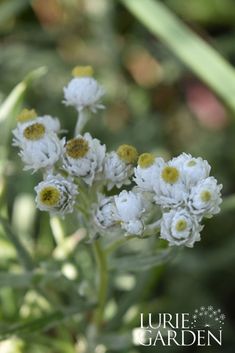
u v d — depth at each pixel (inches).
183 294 13.1
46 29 16.2
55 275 9.5
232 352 12.8
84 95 9.3
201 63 11.5
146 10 12.1
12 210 12.8
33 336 9.7
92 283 10.1
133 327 10.4
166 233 8.1
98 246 9.0
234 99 11.3
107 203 8.4
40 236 11.9
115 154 8.5
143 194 8.3
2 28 15.9
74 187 8.3
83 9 16.0
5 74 14.7
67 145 8.4
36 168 8.5
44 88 14.7
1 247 10.2
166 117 15.6
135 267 9.2
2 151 10.3
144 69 16.1
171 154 15.0
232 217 14.0
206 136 15.2
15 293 10.5
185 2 16.5
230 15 16.7
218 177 14.6
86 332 10.1
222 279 13.4
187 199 8.1
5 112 10.2
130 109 15.3
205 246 14.0
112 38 15.7
